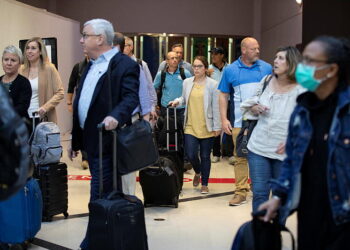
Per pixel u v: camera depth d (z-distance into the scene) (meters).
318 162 2.38
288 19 11.42
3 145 2.18
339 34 7.29
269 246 2.53
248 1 14.62
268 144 3.96
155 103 6.90
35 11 10.30
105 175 3.85
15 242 4.03
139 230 3.52
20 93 4.82
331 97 2.38
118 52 3.90
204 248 4.38
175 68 7.52
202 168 6.52
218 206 5.89
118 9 14.24
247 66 5.65
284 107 3.94
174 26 14.36
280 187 2.51
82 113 3.91
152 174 5.61
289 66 3.93
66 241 4.51
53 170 5.07
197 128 6.39
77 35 13.17
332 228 2.36
